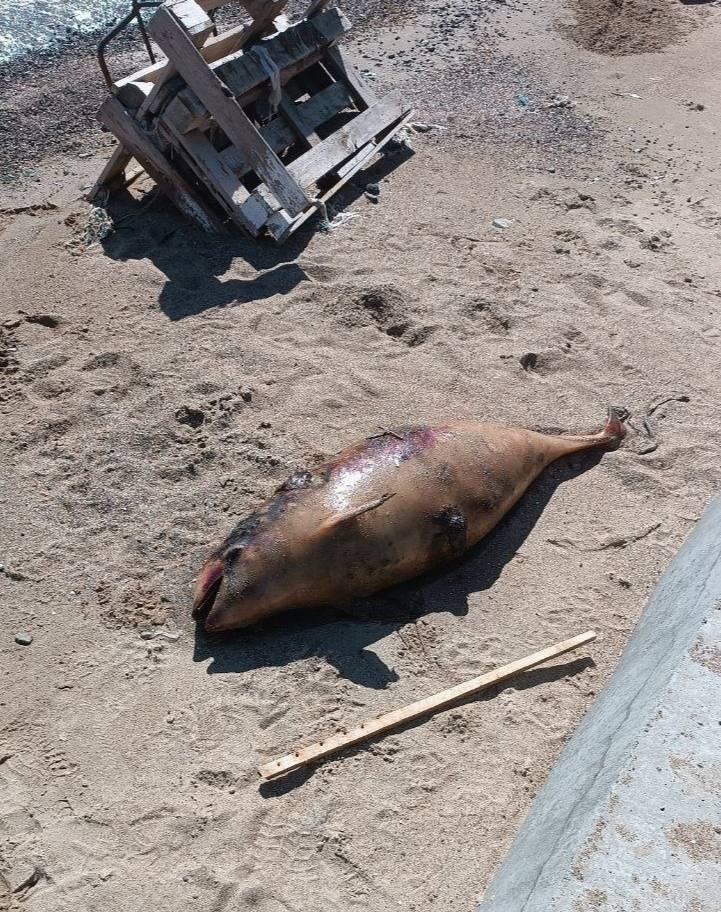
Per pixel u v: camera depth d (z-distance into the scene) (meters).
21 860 1.75
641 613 2.29
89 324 3.06
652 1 5.89
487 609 2.28
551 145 4.36
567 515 2.56
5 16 5.07
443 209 3.79
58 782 1.88
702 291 3.44
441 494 2.28
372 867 1.76
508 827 1.83
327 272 3.33
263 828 1.81
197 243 3.46
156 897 1.70
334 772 1.91
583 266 3.52
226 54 3.73
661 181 4.15
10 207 3.70
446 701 2.03
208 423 2.71
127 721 1.99
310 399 2.82
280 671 2.09
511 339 3.14
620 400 2.95
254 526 2.18
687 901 1.37
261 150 3.30
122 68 4.71
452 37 5.34
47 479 2.53
